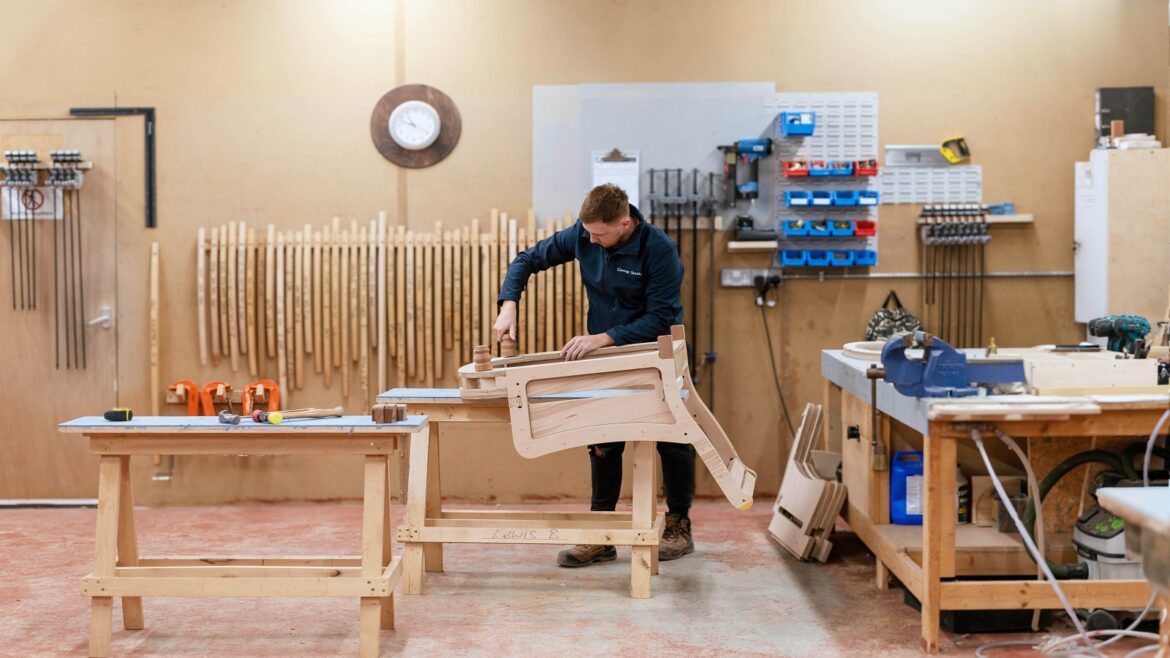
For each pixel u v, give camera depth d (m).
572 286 5.20
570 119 5.23
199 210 5.23
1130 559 3.14
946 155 5.20
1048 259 5.25
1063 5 5.20
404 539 3.61
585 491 5.29
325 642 3.15
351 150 5.23
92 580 3.00
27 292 5.21
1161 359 3.39
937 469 2.98
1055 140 5.23
